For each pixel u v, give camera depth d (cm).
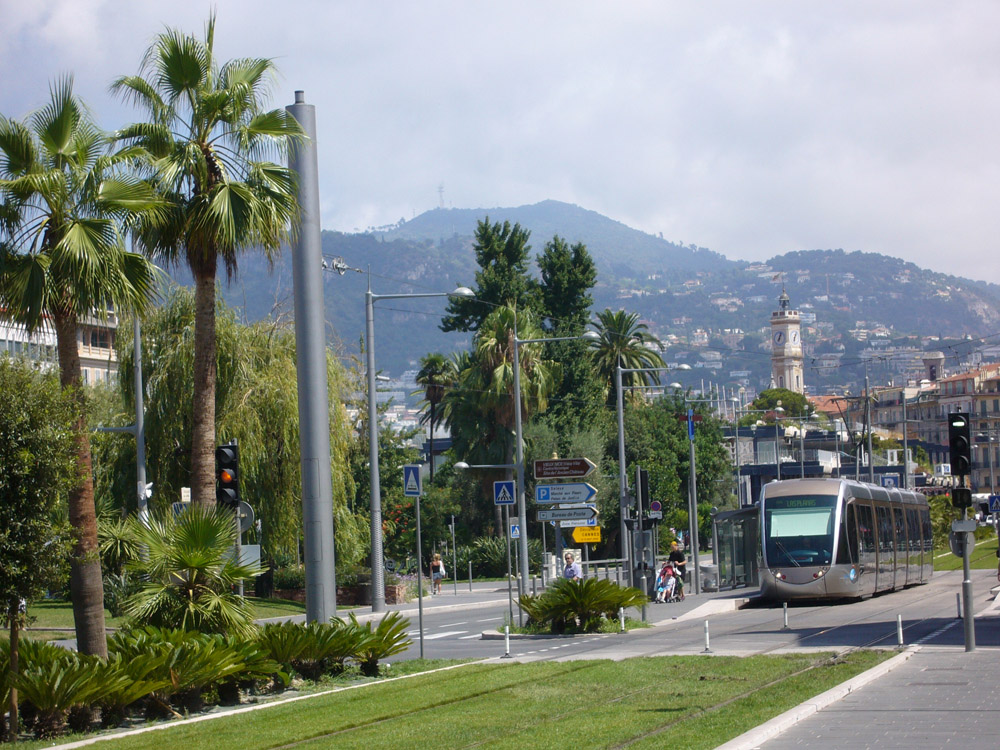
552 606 2681
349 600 4738
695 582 4578
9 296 1575
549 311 8544
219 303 3862
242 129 1970
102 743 1295
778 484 3772
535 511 7212
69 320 1623
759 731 1148
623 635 2609
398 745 1210
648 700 1470
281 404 3938
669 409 9369
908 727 1182
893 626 2488
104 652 1611
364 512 4925
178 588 1733
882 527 4009
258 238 1948
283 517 3984
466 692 1623
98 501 3744
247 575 1778
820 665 1761
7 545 1269
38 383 1363
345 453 4525
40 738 1368
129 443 3809
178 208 1934
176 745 1262
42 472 1316
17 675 1351
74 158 1662
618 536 7731
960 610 2684
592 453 7388
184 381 3741
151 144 1950
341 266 4012
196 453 1986
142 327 3778
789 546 3581
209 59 1994
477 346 6738
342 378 4453
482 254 8556
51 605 3916
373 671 1930
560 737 1212
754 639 2336
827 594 3531
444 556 7294
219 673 1571
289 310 4150
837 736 1146
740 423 17825
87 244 1570
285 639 1783
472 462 6856
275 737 1298
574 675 1762
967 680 1525
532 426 7231
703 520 9212
